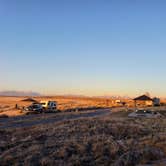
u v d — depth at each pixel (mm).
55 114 53531
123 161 15016
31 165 14531
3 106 89312
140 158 15609
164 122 37344
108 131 25641
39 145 18766
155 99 86438
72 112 59750
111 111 60250
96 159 15633
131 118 42312
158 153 16516
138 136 24188
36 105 61969
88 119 36000
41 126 29828
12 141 20891
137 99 82750
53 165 14523
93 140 20375
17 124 35312
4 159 15367
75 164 14711
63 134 23672
